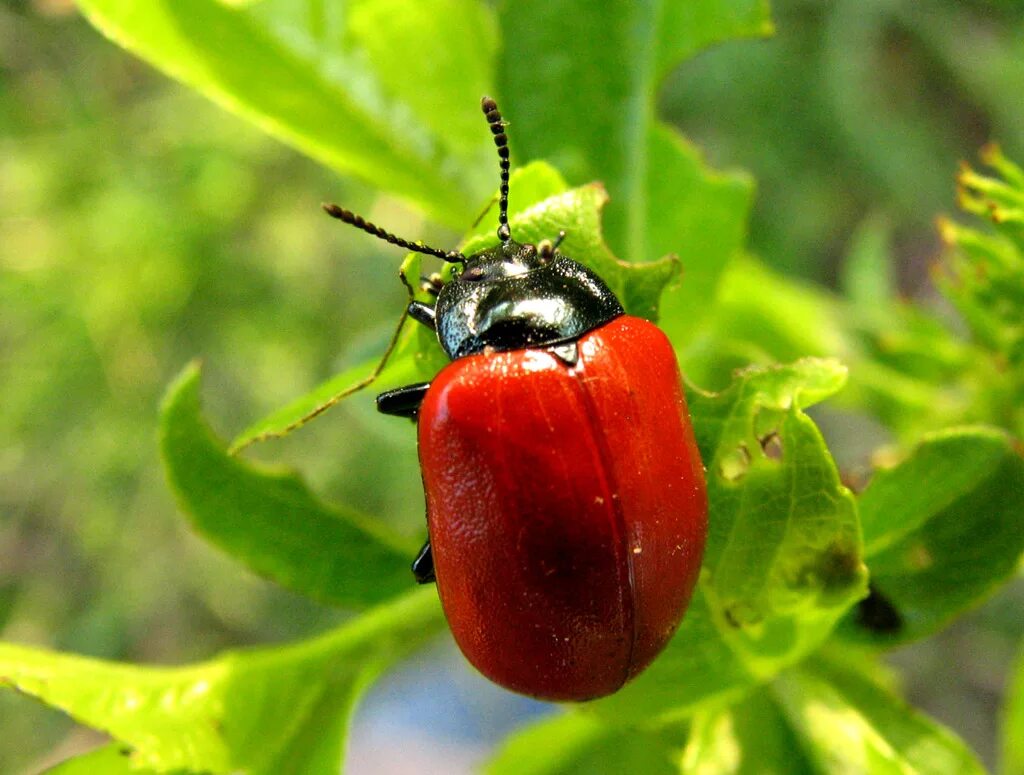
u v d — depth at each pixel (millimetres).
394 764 116
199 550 98
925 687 87
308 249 94
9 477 97
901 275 102
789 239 97
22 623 98
